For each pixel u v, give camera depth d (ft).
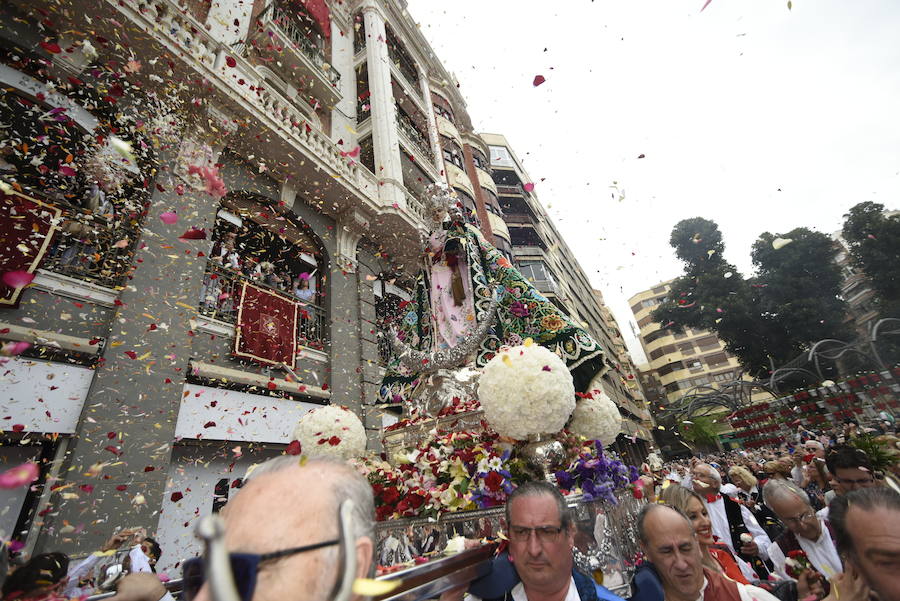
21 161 16.84
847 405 49.29
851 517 4.76
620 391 96.02
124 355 16.71
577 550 6.35
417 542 7.20
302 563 2.33
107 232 18.47
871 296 87.25
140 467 15.78
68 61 18.12
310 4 37.99
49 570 6.01
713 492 12.60
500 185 93.61
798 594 6.46
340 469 3.13
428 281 12.26
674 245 107.55
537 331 9.64
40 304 15.60
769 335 87.40
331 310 28.96
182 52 21.25
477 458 7.37
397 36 52.49
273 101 27.40
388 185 35.14
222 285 23.53
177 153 21.43
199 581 2.68
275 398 22.93
